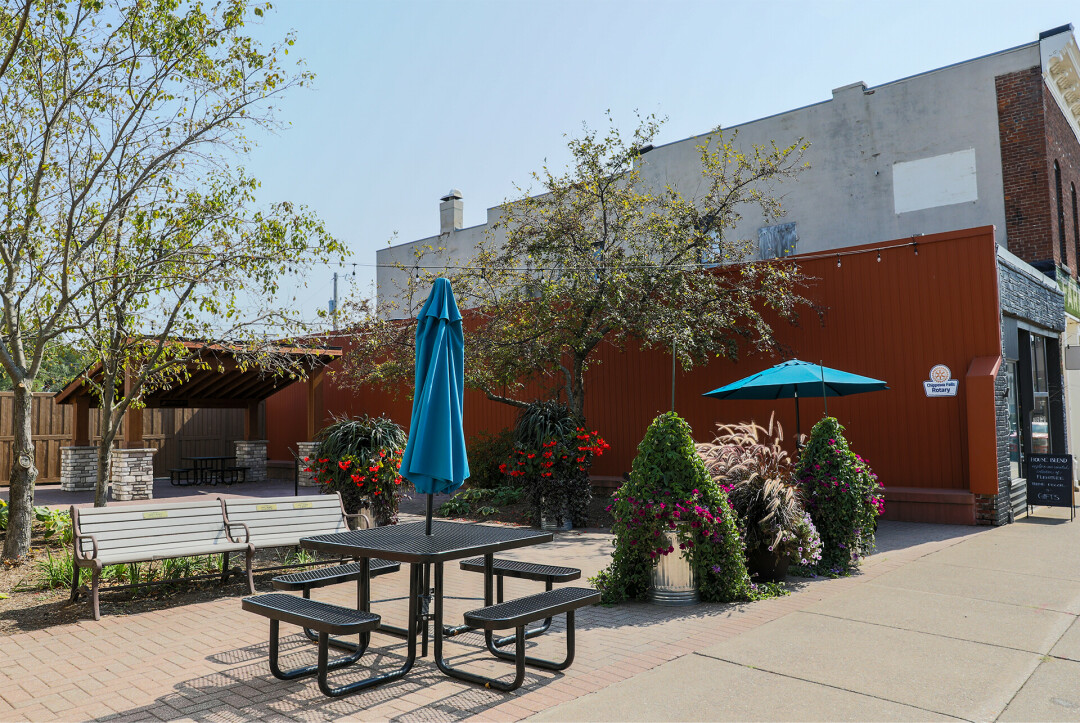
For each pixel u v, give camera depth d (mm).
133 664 4906
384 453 9328
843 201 20297
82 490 16672
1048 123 17750
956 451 11297
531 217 13305
